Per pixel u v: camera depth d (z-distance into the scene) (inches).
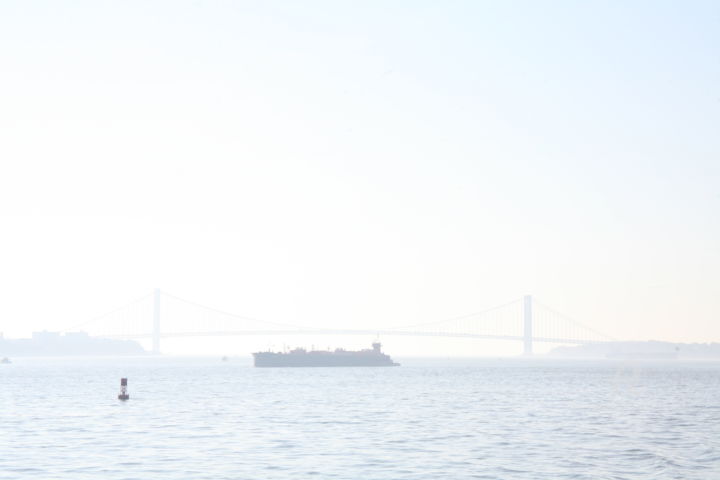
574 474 2709.2
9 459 3002.0
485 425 4217.5
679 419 4618.6
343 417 4665.4
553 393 7209.6
